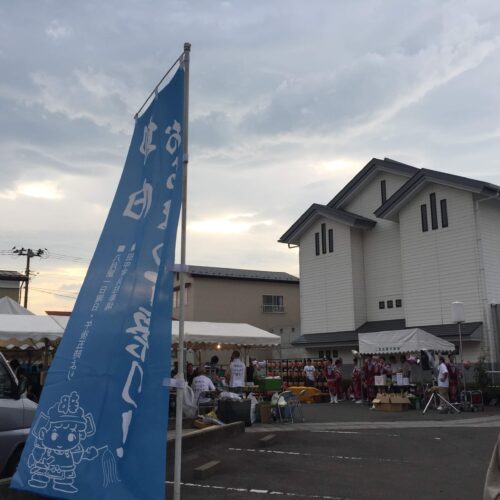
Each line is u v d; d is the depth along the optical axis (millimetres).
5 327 11281
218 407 12750
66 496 3436
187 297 31938
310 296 26312
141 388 3344
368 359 19453
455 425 12562
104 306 3910
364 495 6254
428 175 21156
